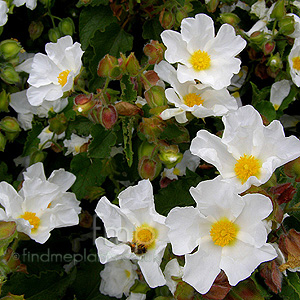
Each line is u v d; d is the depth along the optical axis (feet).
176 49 0.78
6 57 0.91
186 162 0.90
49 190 0.84
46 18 1.01
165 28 0.88
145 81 0.77
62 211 0.83
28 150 0.95
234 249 0.66
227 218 0.67
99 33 0.91
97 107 0.75
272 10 0.92
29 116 0.97
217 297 0.66
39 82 0.86
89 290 0.95
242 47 0.79
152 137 0.75
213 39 0.79
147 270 0.69
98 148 0.81
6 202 0.77
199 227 0.67
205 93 0.80
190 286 0.68
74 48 0.81
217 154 0.70
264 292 0.70
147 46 0.79
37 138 0.96
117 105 0.74
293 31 0.89
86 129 0.88
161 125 0.76
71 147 0.94
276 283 0.66
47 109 0.97
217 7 0.99
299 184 0.79
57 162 1.00
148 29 0.92
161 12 0.87
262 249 0.63
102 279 0.92
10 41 0.91
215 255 0.66
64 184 0.86
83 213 1.02
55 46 0.85
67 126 0.91
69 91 0.82
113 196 0.98
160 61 0.80
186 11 0.89
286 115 1.02
